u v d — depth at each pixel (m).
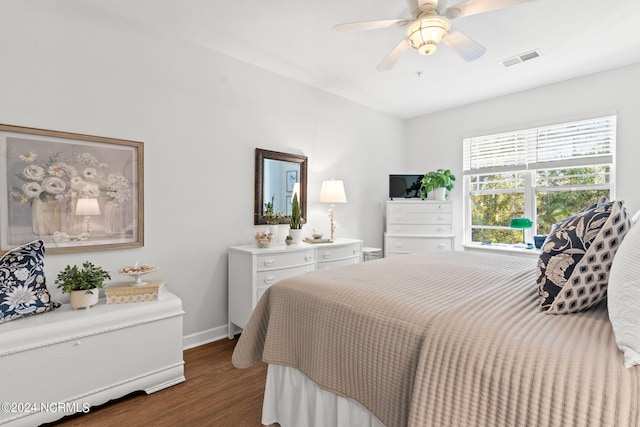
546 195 3.61
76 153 2.07
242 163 2.94
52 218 1.99
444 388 0.90
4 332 1.52
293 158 3.31
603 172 3.22
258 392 1.96
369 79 3.34
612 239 1.04
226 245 2.85
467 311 1.09
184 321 2.60
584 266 1.05
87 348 1.73
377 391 1.14
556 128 3.47
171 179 2.51
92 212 2.13
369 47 2.67
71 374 1.68
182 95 2.55
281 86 3.23
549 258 1.15
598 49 2.69
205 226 2.71
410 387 1.04
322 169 3.67
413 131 4.70
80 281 1.86
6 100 1.84
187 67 2.58
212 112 2.73
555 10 2.14
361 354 1.20
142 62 2.35
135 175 2.32
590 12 2.16
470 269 1.85
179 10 2.17
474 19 2.24
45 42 1.96
